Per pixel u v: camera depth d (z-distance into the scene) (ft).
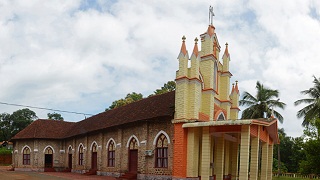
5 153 211.82
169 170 82.74
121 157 103.76
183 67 80.74
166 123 86.17
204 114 83.82
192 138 76.23
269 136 84.48
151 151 88.94
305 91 146.82
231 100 103.60
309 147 85.15
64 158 158.40
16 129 299.99
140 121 94.22
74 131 147.33
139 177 91.97
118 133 106.42
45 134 157.89
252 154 69.10
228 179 93.25
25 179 94.99
